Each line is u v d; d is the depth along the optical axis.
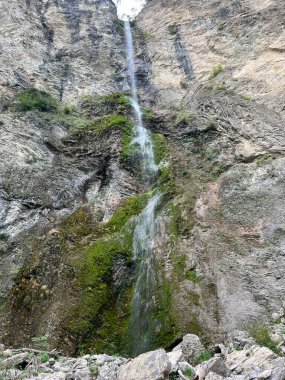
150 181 12.01
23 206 11.59
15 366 5.83
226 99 14.06
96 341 7.89
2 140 13.23
